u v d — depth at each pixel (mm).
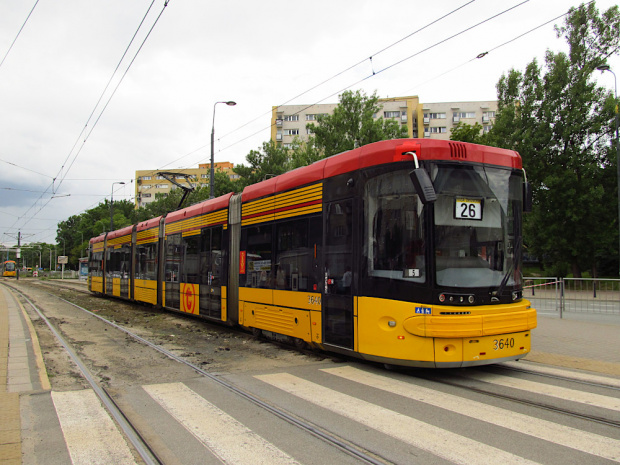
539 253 30641
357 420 4906
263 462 3891
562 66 28469
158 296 16219
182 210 14805
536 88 29422
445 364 6156
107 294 23500
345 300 7316
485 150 6961
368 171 7090
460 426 4703
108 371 7383
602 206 27328
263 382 6543
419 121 63531
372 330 6781
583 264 30125
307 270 8289
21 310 16875
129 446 4238
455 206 6551
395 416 5023
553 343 9305
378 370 7199
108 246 23703
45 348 9312
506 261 6812
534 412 5156
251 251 10273
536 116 29562
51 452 4098
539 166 28844
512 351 6559
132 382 6676
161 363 7980
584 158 28062
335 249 7617
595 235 27500
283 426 4766
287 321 8828
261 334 10086
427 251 6316
